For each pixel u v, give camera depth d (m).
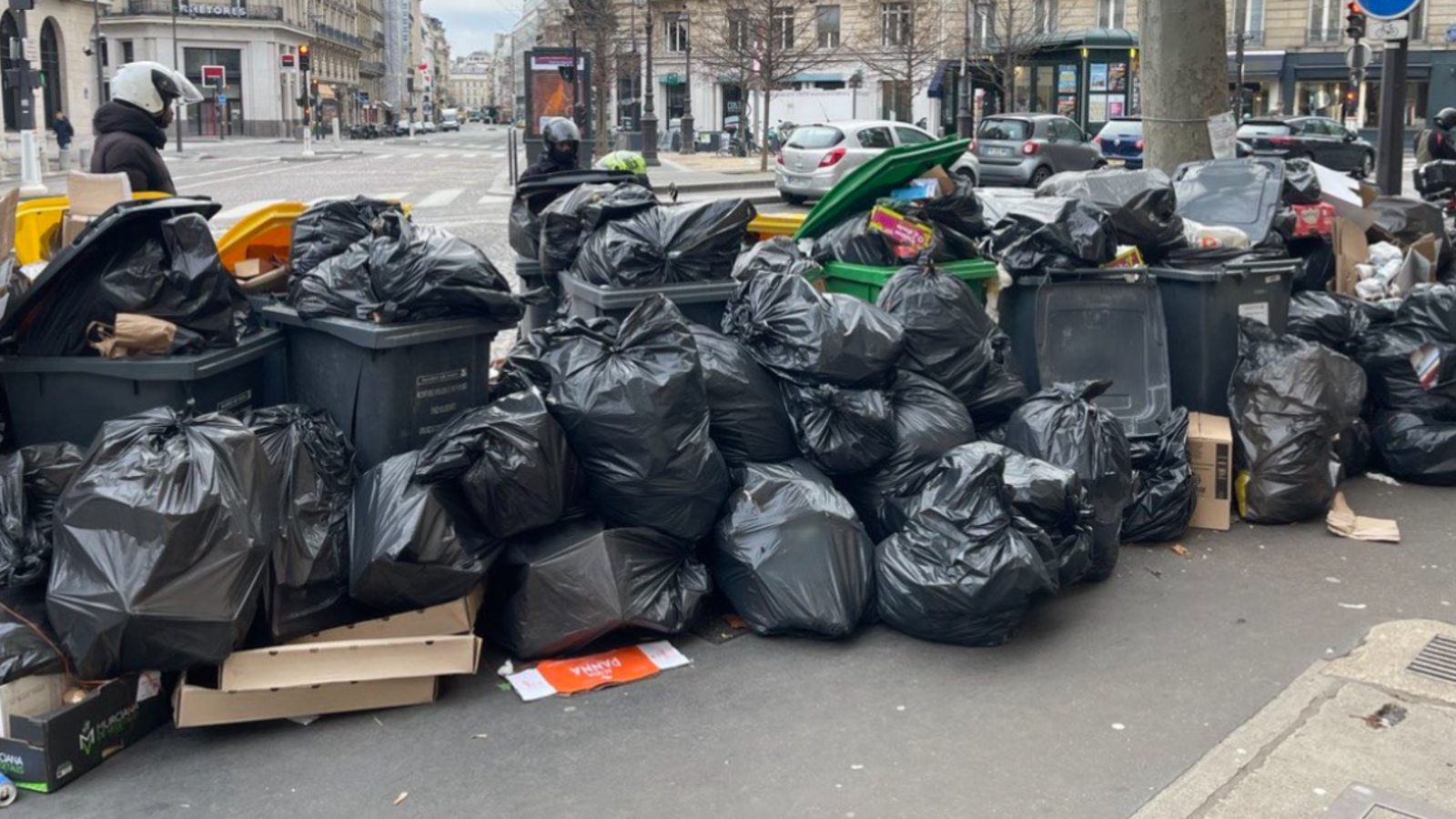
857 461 4.69
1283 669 4.09
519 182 6.71
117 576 3.30
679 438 4.14
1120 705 3.84
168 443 3.48
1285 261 6.16
